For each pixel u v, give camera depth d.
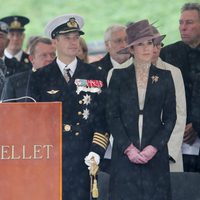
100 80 22.75
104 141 22.38
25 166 17.44
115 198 22.45
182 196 24.23
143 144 22.28
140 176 22.31
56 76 22.69
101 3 62.56
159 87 22.58
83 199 22.16
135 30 22.69
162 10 57.16
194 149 25.38
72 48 22.62
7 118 17.42
